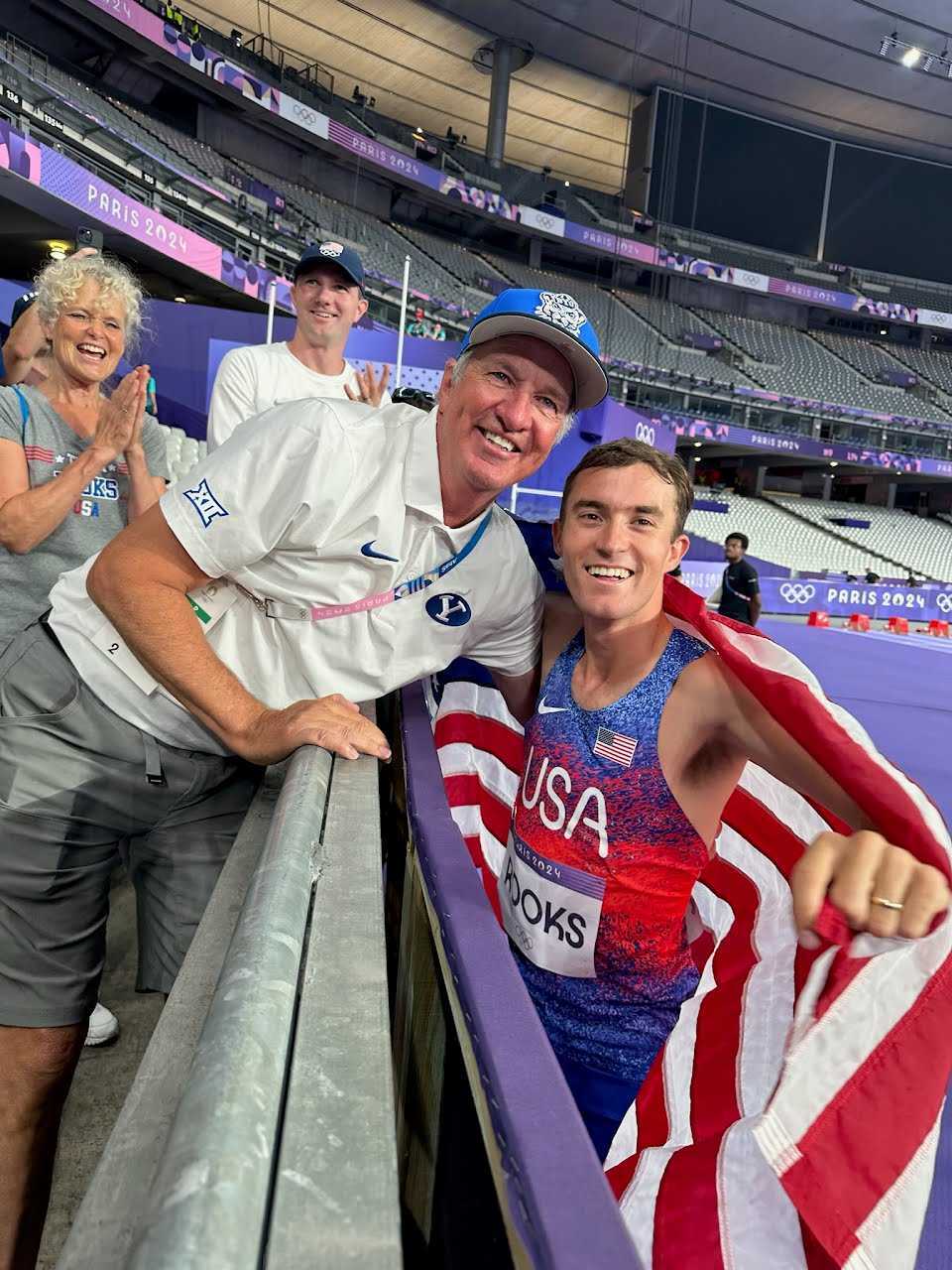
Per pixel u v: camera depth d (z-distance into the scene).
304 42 21.75
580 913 1.26
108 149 12.30
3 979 1.26
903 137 25.73
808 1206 0.75
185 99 19.23
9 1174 1.24
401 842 1.20
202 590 1.23
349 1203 0.33
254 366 2.46
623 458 1.14
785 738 1.06
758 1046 1.07
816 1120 0.77
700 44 21.81
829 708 0.96
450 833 0.85
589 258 26.86
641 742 1.19
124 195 11.24
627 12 20.56
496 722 1.70
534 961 1.35
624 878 1.23
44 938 1.28
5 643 1.53
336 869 0.66
